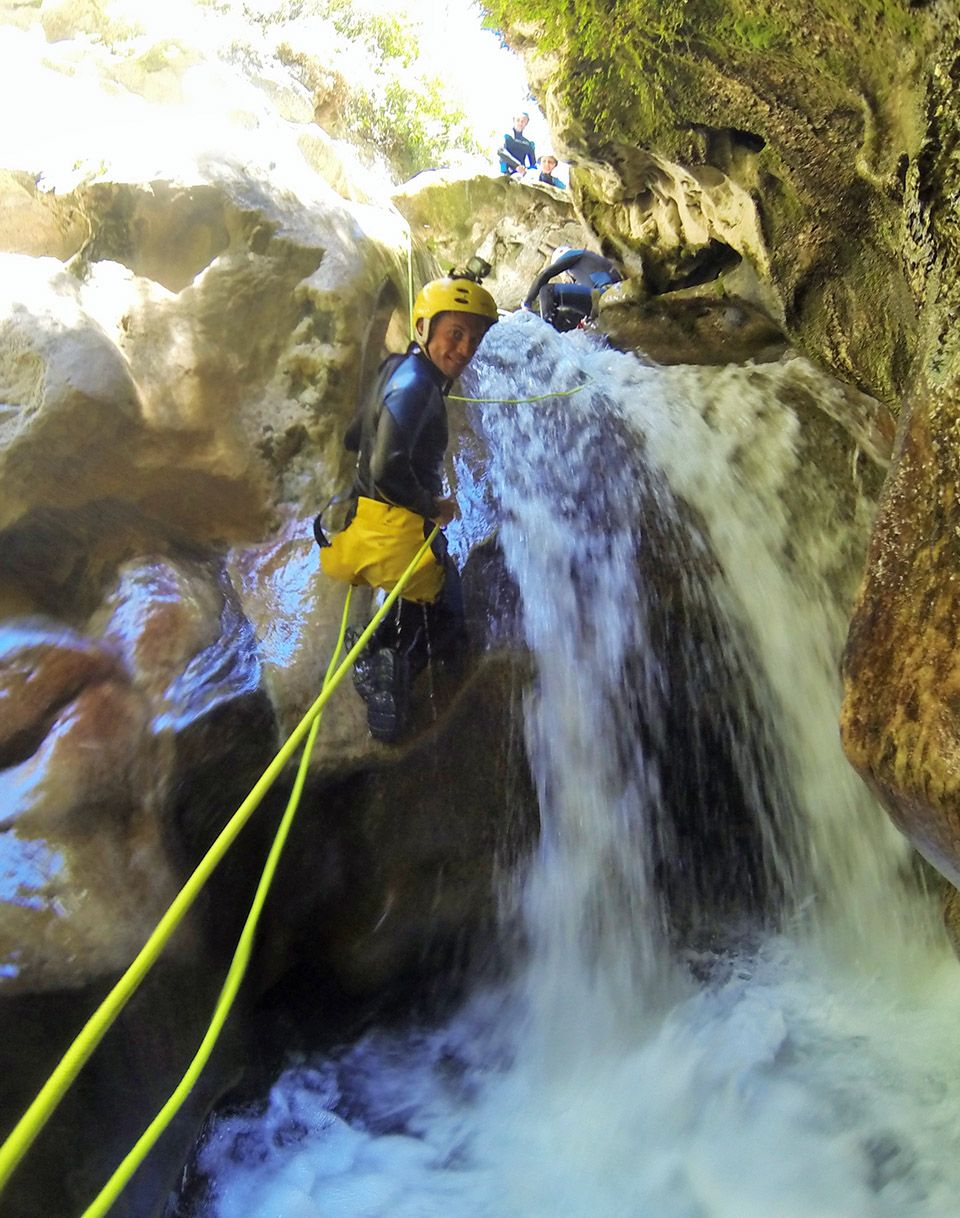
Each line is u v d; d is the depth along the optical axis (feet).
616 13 11.41
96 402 10.23
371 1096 11.55
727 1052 11.84
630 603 12.78
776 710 13.67
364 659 10.62
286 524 11.69
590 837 12.76
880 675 7.89
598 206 16.26
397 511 9.94
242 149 12.47
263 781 7.10
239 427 11.59
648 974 13.03
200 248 12.41
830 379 14.17
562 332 17.24
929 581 7.70
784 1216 9.69
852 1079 11.25
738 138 12.34
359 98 23.86
